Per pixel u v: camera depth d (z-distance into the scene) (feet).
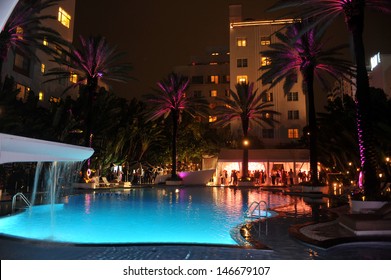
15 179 74.38
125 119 121.80
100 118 99.35
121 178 113.60
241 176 117.08
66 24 138.72
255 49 172.14
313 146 74.95
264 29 173.06
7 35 66.49
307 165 119.03
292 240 25.46
